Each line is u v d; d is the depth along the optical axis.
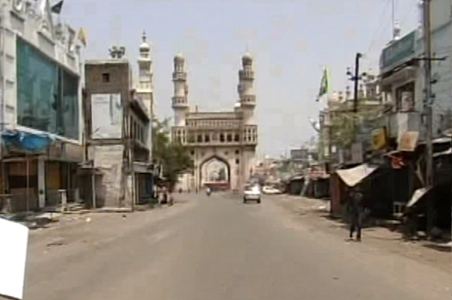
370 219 35.94
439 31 31.48
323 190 84.19
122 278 14.73
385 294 12.28
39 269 16.61
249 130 159.12
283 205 68.56
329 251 21.17
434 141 26.00
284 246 22.95
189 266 16.94
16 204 36.50
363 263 17.64
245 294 12.23
